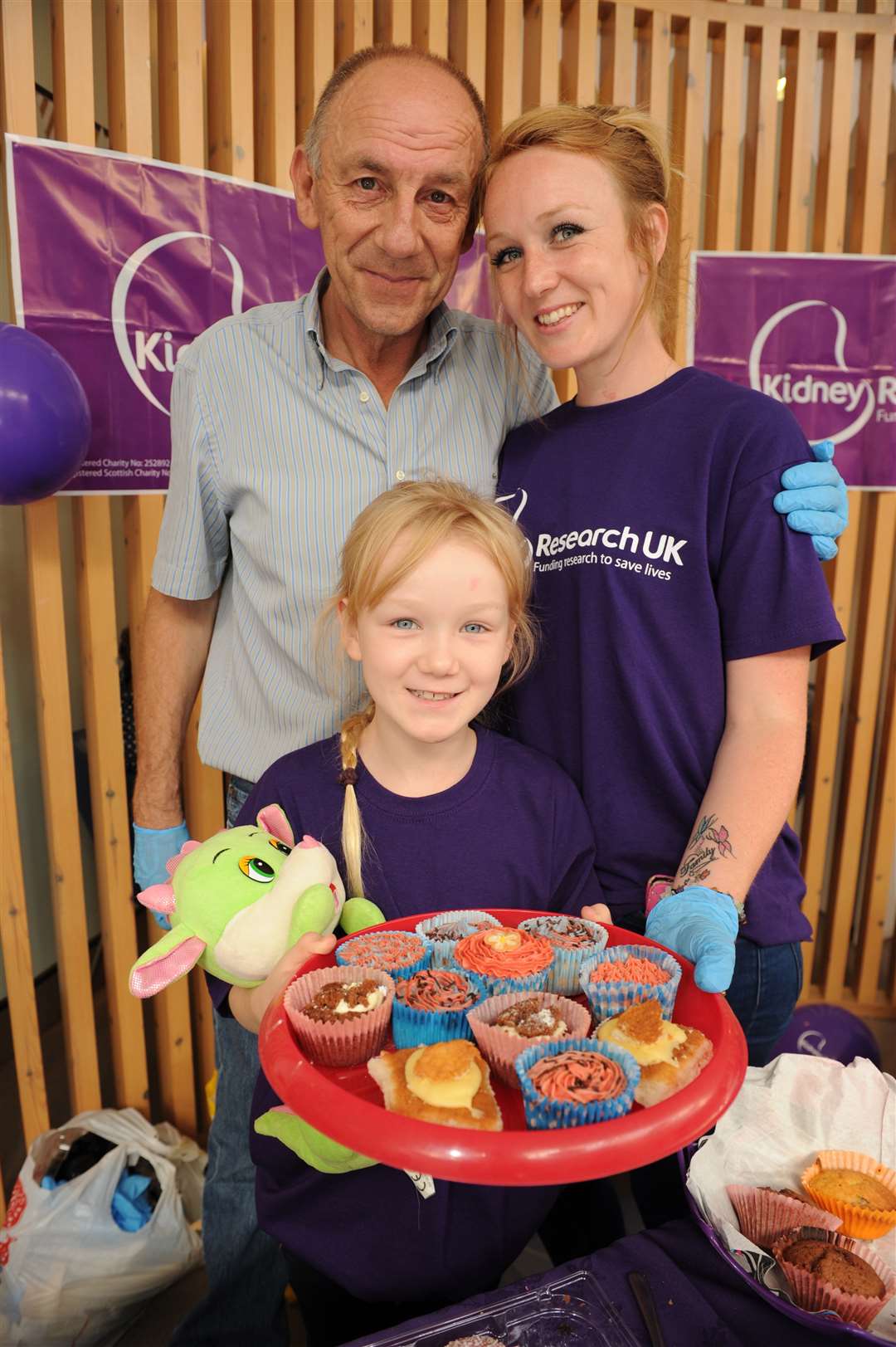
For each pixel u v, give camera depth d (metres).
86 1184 1.94
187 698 1.63
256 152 2.36
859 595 3.03
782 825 1.15
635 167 1.14
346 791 1.21
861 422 2.79
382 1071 0.91
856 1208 0.94
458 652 1.09
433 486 1.17
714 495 1.18
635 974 0.96
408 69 1.22
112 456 2.12
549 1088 0.86
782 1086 1.10
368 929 1.07
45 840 3.07
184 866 1.06
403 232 1.22
